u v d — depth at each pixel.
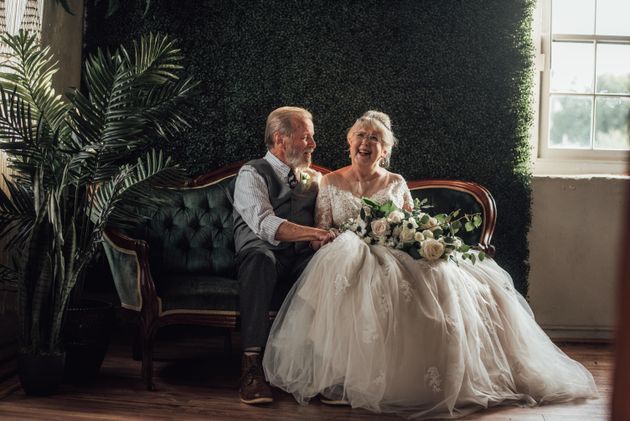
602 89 4.45
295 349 2.93
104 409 2.77
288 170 3.46
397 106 4.21
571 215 4.27
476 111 4.20
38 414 2.67
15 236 3.13
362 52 4.20
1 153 3.22
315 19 4.19
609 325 4.28
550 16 4.42
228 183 3.87
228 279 3.44
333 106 4.21
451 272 3.04
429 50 4.20
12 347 3.50
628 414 0.42
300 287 3.01
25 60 3.00
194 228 3.81
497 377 2.99
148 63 3.24
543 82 4.44
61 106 3.19
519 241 4.21
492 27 4.20
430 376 2.80
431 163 4.21
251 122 4.23
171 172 3.12
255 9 4.20
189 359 3.65
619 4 4.42
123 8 4.21
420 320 2.85
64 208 3.08
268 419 2.71
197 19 4.20
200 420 2.67
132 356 3.67
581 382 3.08
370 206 3.25
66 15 4.00
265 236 3.22
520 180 4.20
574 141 4.47
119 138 3.02
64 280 2.91
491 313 3.13
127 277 3.13
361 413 2.81
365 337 2.81
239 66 4.21
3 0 3.11
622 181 4.24
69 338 3.05
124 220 3.24
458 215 3.89
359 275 2.94
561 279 4.29
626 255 0.42
